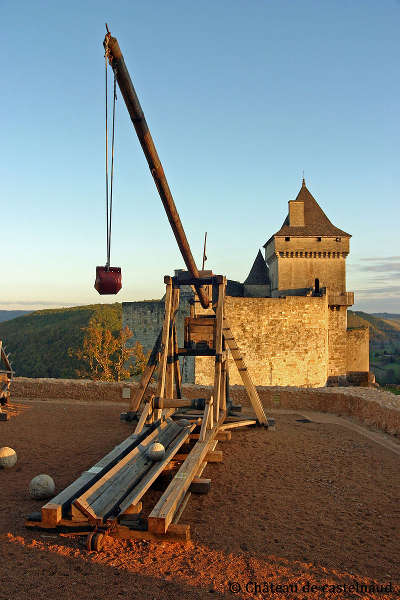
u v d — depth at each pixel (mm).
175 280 9789
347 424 11219
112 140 4277
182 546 4594
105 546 4535
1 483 6383
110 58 4055
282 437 9734
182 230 7074
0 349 12203
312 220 44938
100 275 4383
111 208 4402
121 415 10492
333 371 42656
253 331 29688
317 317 31406
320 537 4914
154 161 5344
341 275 43938
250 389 10523
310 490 6445
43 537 4680
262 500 6027
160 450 6387
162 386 8914
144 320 33688
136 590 3787
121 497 5109
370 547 4695
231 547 4617
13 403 13133
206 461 7602
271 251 45750
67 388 13922
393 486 6648
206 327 10203
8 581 3848
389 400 11328
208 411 8133
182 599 3676
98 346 36656
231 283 45500
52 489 5797
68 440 8992
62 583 3855
